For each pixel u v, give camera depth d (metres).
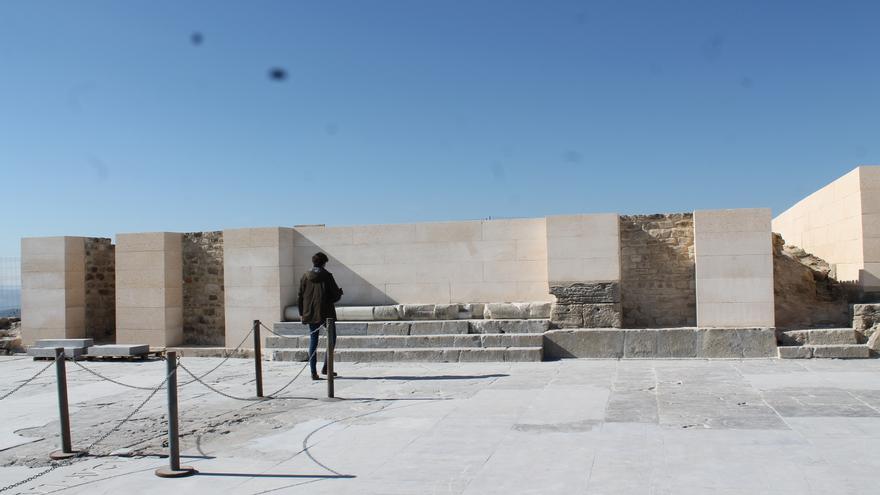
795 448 5.89
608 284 12.02
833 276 13.40
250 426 7.58
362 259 13.68
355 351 12.20
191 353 13.98
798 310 12.41
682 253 12.34
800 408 7.41
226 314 13.95
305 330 13.26
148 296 14.58
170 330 14.59
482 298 13.12
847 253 12.52
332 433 7.10
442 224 13.34
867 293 11.57
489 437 6.66
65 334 15.05
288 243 13.95
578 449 6.10
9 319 16.98
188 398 9.35
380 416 7.79
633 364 10.95
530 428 6.94
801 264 12.60
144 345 13.75
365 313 13.09
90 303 15.79
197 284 14.87
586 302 12.09
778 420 6.90
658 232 12.48
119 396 9.66
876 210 11.58
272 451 6.51
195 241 14.88
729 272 11.62
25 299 15.27
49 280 15.16
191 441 7.01
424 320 12.87
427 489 5.18
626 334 11.67
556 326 12.20
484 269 13.12
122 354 13.48
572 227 12.19
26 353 15.08
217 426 7.62
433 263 13.35
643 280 12.51
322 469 5.84
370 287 13.61
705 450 5.92
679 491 4.92
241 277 13.84
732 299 11.59
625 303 12.55
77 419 8.23
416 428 7.15
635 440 6.33
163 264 14.50
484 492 5.06
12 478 5.95
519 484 5.21
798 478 5.11
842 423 6.71
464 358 11.80
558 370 10.57
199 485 5.52
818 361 10.70
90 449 6.81
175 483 5.60
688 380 9.33
